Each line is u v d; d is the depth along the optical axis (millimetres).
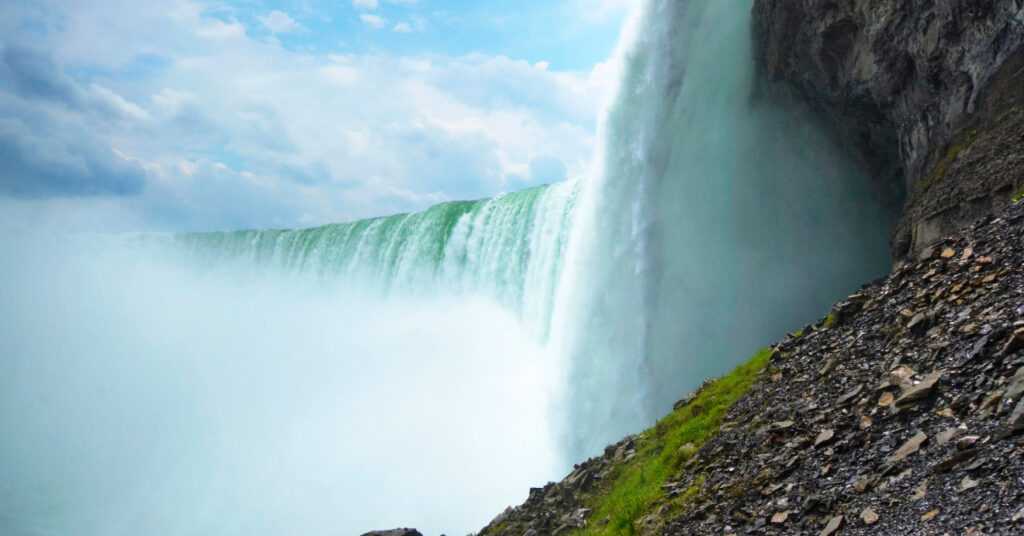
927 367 11719
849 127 32281
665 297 40156
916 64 23969
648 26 42781
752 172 37406
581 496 18531
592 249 44562
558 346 46062
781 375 16344
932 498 8688
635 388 40438
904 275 15859
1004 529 7352
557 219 54938
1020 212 14164
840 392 13320
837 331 16281
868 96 28641
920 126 24219
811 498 10578
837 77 30469
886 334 14055
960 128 21156
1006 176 17703
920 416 10625
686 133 40688
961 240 15055
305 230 87938
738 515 11648
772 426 13797
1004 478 8062
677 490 14320
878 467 10172
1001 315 11367
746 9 38031
